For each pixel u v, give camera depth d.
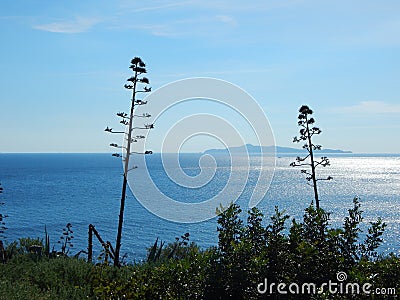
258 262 8.29
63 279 11.54
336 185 151.38
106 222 70.12
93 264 13.40
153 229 60.72
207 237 53.25
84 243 51.81
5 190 132.88
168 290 8.38
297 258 8.44
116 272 12.28
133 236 56.16
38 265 12.90
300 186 146.00
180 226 61.06
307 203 89.88
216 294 8.23
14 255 14.50
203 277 8.39
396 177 199.12
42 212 83.19
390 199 104.44
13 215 78.81
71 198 110.06
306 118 18.92
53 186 148.12
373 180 178.25
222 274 8.36
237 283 8.17
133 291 8.48
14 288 9.88
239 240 8.95
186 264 8.58
